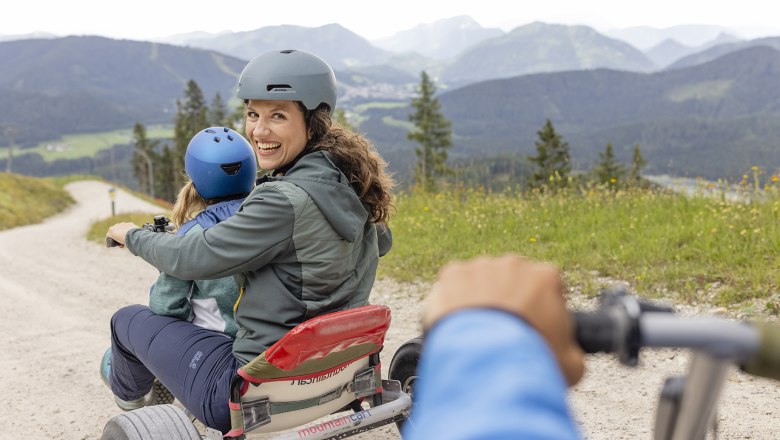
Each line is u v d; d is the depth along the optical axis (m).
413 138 92.12
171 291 3.23
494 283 0.49
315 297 2.88
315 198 2.75
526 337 0.43
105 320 8.38
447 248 9.26
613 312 0.55
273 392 2.89
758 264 6.27
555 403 0.39
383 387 3.30
